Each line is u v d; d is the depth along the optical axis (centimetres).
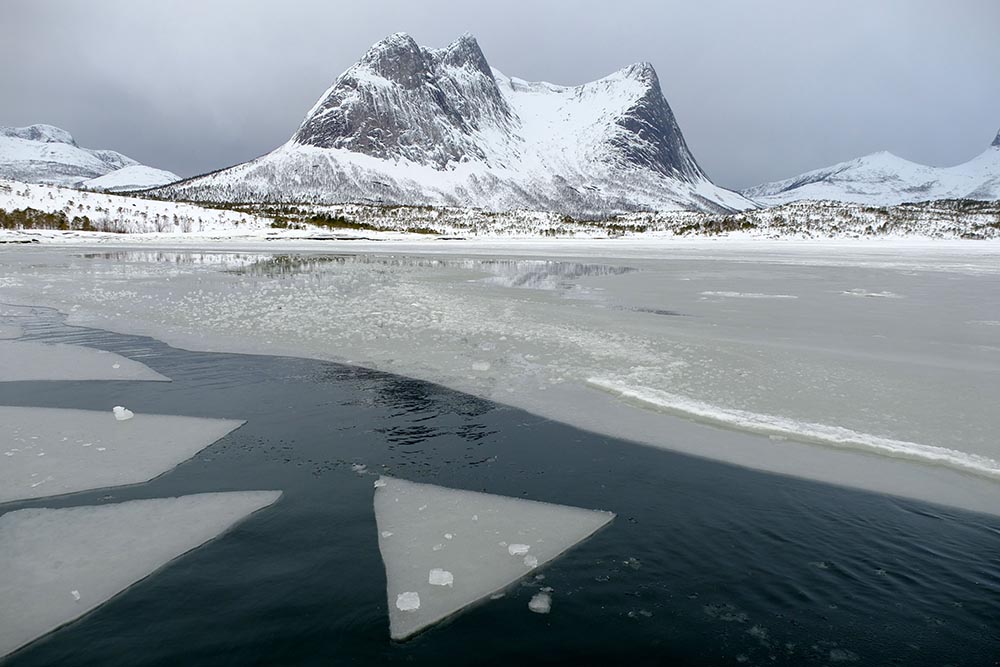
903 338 1051
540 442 577
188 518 426
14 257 3241
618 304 1482
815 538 401
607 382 757
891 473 504
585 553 385
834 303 1533
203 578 355
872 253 4484
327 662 286
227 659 288
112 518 425
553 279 2228
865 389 730
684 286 1975
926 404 673
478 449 559
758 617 319
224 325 1154
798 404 675
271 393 728
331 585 349
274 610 326
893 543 394
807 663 282
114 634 307
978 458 520
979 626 309
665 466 521
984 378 778
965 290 1878
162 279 2047
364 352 934
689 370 820
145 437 584
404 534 407
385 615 322
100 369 839
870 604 329
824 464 523
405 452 551
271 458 536
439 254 4188
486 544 396
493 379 785
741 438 586
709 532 410
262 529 413
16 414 646
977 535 404
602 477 501
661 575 359
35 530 409
